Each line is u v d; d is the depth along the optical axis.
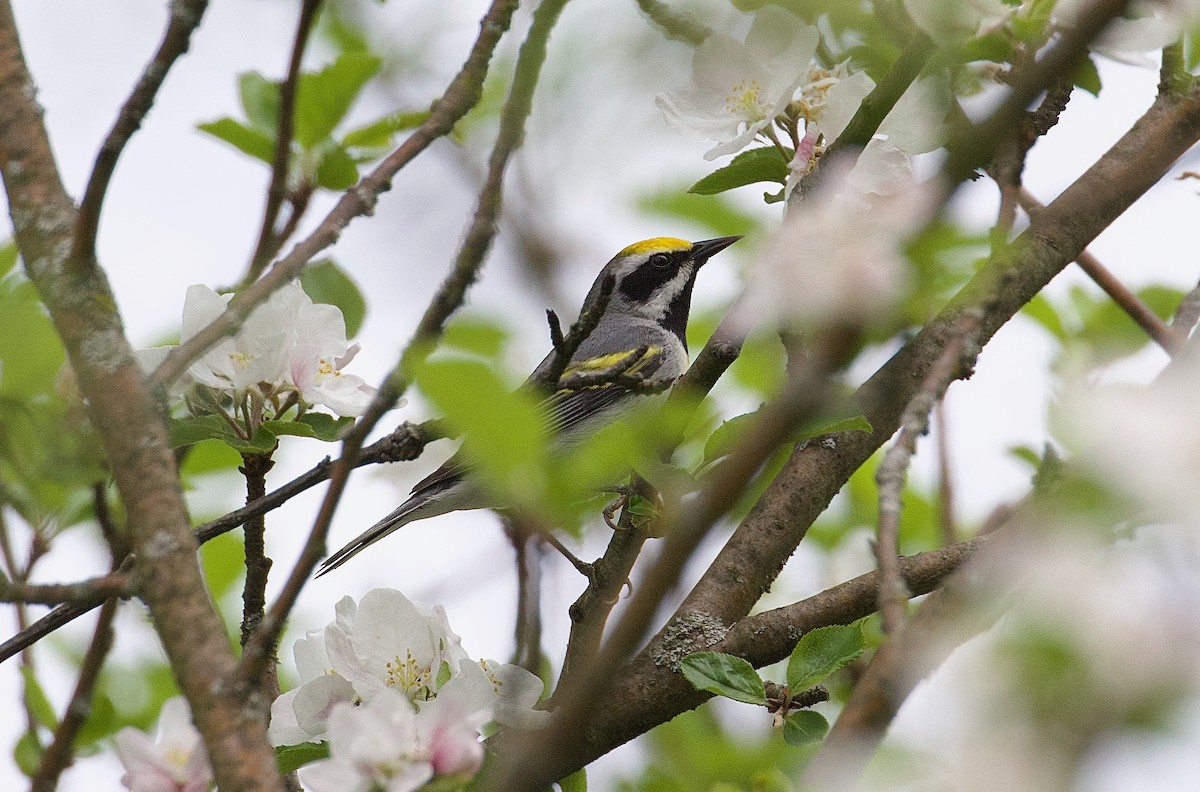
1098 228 9.33
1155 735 6.09
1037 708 6.27
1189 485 4.89
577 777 7.98
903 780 6.42
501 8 8.02
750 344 9.01
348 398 8.41
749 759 8.55
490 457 4.59
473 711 6.73
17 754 8.77
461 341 4.75
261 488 8.38
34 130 7.16
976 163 4.32
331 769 5.77
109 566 8.14
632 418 5.88
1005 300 8.91
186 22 6.32
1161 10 7.39
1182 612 5.96
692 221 7.16
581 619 8.30
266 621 5.43
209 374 8.12
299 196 10.16
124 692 9.94
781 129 8.19
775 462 9.51
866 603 8.78
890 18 7.92
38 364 7.05
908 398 9.02
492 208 5.52
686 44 8.71
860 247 4.41
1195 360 5.17
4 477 7.30
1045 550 5.70
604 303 6.26
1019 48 7.31
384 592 7.28
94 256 6.58
